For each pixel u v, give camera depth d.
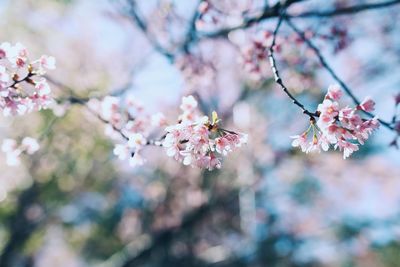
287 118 13.62
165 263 16.42
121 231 17.30
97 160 12.12
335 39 6.05
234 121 12.70
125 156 4.24
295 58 6.93
